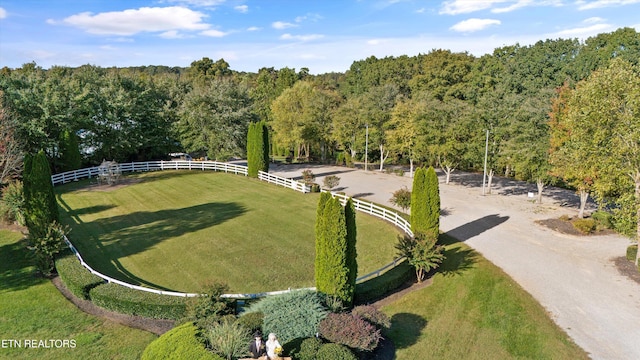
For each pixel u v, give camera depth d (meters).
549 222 23.09
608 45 43.41
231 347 9.39
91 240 20.12
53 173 35.12
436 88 56.91
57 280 15.44
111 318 12.52
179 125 40.59
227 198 28.86
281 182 33.16
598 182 18.36
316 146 51.78
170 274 16.19
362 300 13.57
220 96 39.38
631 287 14.87
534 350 11.05
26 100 31.59
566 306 13.45
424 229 17.95
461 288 14.70
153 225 22.52
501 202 28.39
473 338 11.59
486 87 51.81
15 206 21.33
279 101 49.62
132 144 39.03
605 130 17.53
